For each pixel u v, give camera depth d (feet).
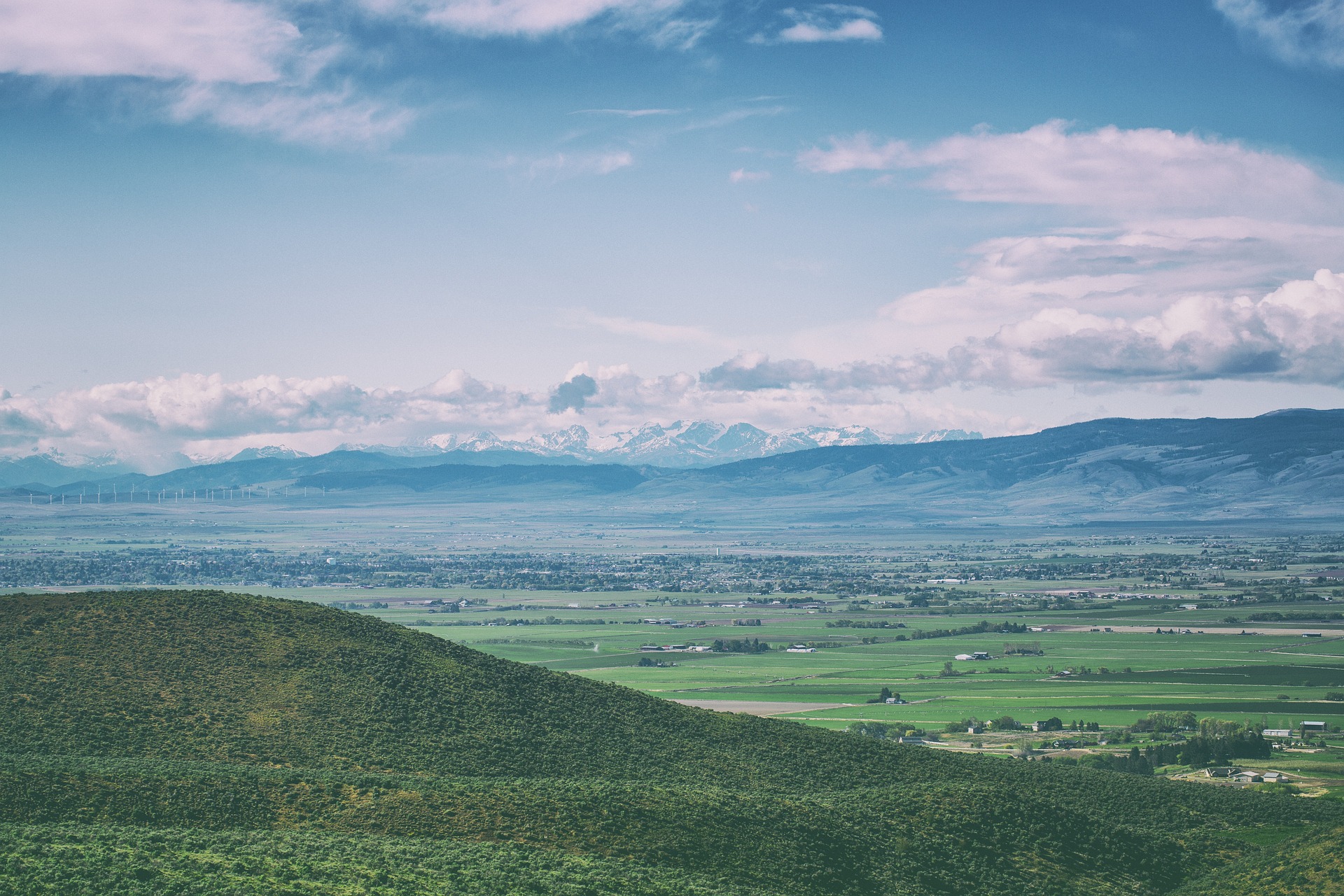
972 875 432.25
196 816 381.81
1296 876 419.33
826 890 399.24
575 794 430.61
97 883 309.63
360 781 422.00
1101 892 436.76
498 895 340.18
